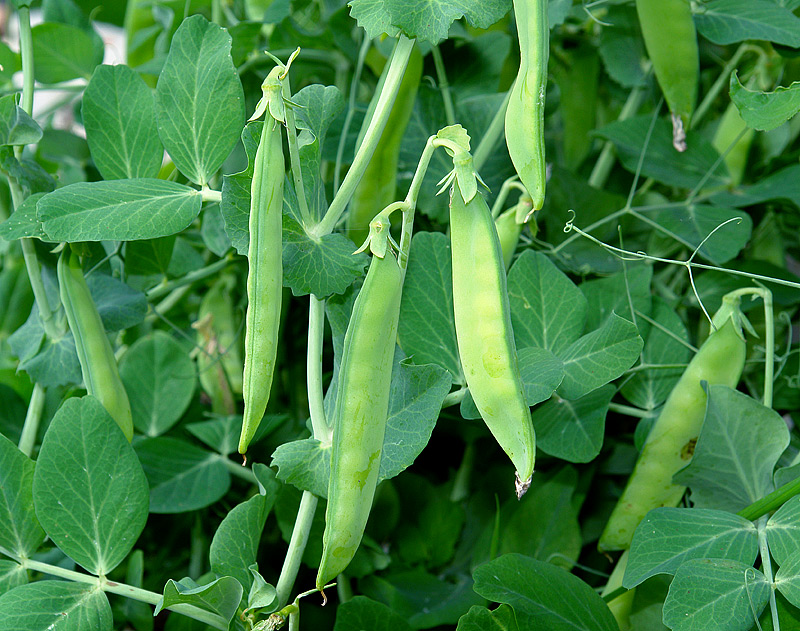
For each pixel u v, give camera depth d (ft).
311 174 1.75
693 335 2.25
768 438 1.83
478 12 1.70
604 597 1.90
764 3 2.01
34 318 2.04
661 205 2.15
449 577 2.13
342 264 1.75
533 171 1.65
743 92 1.78
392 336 1.68
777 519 1.78
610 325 1.86
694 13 2.02
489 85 2.19
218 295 2.29
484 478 2.17
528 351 1.87
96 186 1.77
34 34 2.19
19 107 1.87
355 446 1.67
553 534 2.02
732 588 1.72
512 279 1.95
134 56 2.58
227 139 1.81
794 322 2.24
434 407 1.77
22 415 2.18
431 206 2.12
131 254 2.03
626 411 2.04
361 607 1.87
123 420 1.89
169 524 2.17
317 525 2.00
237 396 2.28
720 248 2.08
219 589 1.73
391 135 1.96
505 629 1.78
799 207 2.14
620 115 2.33
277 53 2.20
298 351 2.29
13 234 1.80
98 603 1.78
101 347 1.89
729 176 2.19
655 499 1.92
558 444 1.94
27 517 1.83
